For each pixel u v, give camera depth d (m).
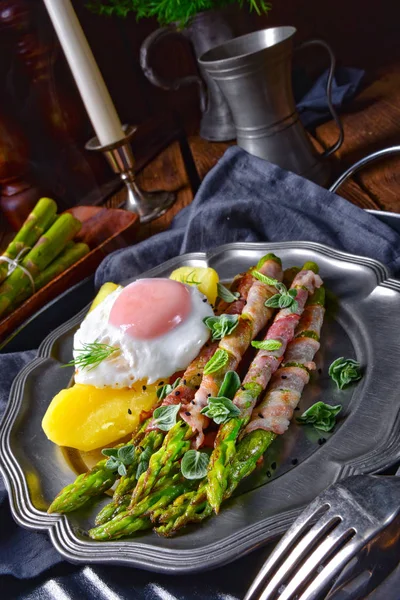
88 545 0.43
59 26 0.74
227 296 0.56
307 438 0.46
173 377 0.53
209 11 0.83
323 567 0.38
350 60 1.05
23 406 0.55
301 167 0.73
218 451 0.45
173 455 0.46
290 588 0.37
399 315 0.51
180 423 0.47
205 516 0.43
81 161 0.90
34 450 0.51
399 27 1.05
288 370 0.49
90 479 0.46
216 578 0.41
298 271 0.57
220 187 0.69
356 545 0.36
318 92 0.89
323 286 0.55
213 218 0.65
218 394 0.48
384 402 0.46
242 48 0.77
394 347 0.49
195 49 0.87
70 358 0.58
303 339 0.51
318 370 0.50
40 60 0.84
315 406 0.46
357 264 0.55
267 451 0.46
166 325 0.52
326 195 0.64
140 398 0.51
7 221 0.93
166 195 0.82
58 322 0.64
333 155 0.78
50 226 0.73
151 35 0.85
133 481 0.46
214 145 0.90
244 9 1.00
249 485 0.45
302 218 0.63
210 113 0.90
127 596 0.42
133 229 0.74
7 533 0.47
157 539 0.43
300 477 0.44
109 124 0.78
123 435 0.51
